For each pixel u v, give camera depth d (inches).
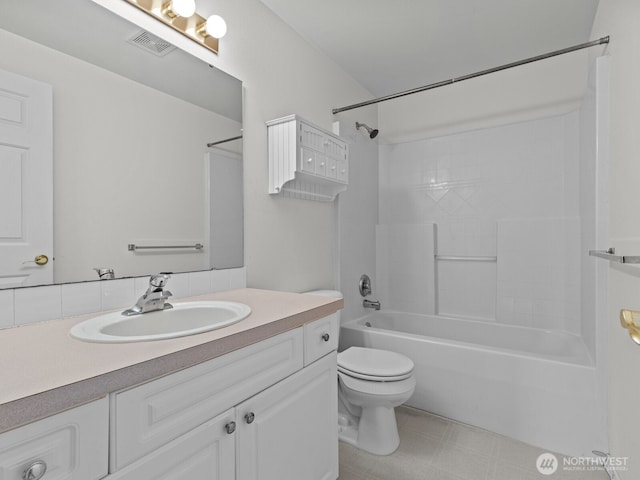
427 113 116.3
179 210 54.5
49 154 40.0
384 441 66.1
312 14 76.0
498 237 102.7
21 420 19.9
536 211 98.3
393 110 122.7
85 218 43.1
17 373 23.6
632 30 49.2
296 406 43.1
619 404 53.9
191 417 30.1
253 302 49.6
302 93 83.9
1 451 19.5
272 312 42.8
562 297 93.1
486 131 106.3
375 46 89.4
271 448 39.0
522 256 99.1
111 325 37.7
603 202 65.5
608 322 61.7
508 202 102.7
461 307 110.0
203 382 31.2
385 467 61.8
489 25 80.0
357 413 75.7
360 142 111.1
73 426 22.6
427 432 72.8
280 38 77.0
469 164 109.0
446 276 112.7
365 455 65.5
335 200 98.3
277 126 71.1
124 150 47.4
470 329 103.7
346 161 87.5
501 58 95.8
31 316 38.2
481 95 107.0
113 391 24.7
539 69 98.1
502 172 103.6
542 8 73.8
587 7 73.2
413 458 64.3
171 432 28.5
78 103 42.8
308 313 44.3
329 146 80.2
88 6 44.4
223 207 62.0
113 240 45.9
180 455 29.1
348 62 97.8
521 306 99.1
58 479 21.9
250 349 36.3
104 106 45.4
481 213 106.9
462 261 110.0
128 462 25.6
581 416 63.9
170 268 52.9
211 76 60.4
